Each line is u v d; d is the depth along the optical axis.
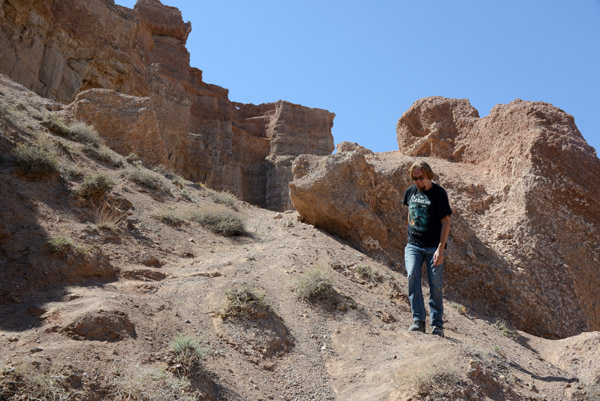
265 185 52.84
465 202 10.60
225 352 4.30
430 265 5.82
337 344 5.07
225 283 5.57
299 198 9.98
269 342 4.67
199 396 3.47
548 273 9.31
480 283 9.22
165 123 39.22
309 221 10.31
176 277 5.78
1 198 5.78
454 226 9.85
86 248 5.37
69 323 3.74
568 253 9.59
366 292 6.88
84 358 3.36
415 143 13.27
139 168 10.85
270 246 8.13
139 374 3.37
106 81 28.14
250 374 4.13
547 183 10.10
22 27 22.98
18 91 13.10
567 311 8.98
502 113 11.93
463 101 13.34
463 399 3.87
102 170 9.55
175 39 51.31
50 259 4.93
